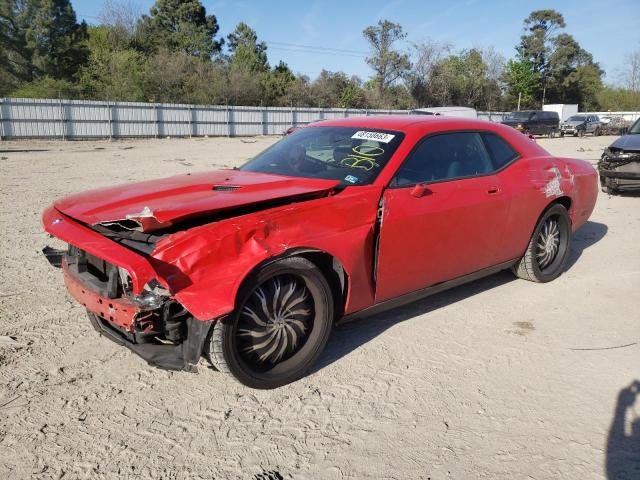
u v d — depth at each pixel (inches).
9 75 1777.8
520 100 2487.7
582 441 105.4
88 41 2005.4
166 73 1774.1
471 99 2396.7
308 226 118.6
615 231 284.0
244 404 116.2
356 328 155.9
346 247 124.4
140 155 766.5
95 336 146.5
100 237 111.4
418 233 140.3
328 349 142.6
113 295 109.7
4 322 152.6
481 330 155.6
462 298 180.7
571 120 1499.8
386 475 95.2
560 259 199.2
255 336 116.0
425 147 149.9
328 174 141.9
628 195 404.2
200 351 107.5
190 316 109.3
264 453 100.4
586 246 252.2
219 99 1859.0
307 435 106.0
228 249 106.6
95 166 598.2
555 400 120.0
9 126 1060.5
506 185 166.2
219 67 2022.6
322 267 129.6
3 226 270.2
